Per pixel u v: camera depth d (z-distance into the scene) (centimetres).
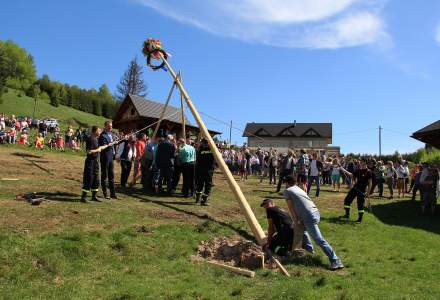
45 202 1130
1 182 1368
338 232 1230
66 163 2184
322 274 861
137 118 3619
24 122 3544
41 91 10706
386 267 937
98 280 755
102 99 11019
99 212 1097
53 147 3031
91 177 1204
